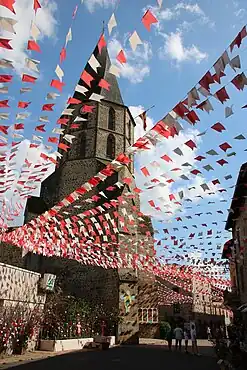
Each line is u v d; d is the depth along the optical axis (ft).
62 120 24.13
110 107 88.63
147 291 82.07
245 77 17.26
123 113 90.22
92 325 62.34
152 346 62.75
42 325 47.44
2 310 38.52
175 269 67.51
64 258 73.97
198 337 111.04
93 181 33.71
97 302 67.82
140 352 49.98
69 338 52.16
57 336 49.42
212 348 63.36
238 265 63.46
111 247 67.05
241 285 60.90
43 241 52.54
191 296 105.40
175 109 20.22
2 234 52.47
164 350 54.90
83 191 35.65
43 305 49.16
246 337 49.52
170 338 55.26
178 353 50.44
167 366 34.86
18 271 42.60
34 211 83.05
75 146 83.87
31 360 35.86
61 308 54.85
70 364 33.73
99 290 68.85
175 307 113.70
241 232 57.16
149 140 24.98
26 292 44.16
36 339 46.16
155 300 82.07
